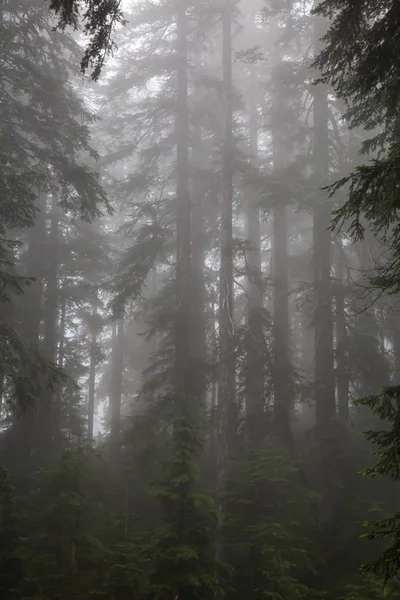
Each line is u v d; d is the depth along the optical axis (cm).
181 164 2264
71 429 2478
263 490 1680
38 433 2183
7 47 1786
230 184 2062
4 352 1523
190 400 1786
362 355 2028
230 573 1348
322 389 1945
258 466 1658
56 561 1388
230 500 1622
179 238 2183
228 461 1764
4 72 1764
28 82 1770
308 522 1675
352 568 1568
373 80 948
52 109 1905
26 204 1605
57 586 1327
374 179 800
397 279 927
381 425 1961
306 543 1608
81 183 1870
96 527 1609
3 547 1424
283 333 2089
